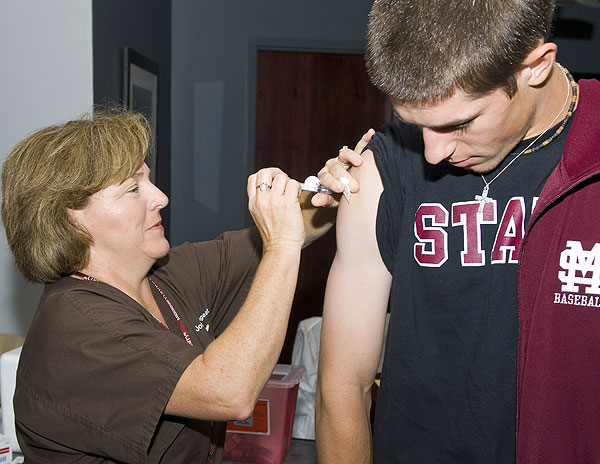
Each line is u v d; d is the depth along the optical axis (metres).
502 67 0.73
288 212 1.12
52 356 1.08
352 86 4.50
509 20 0.71
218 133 4.38
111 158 1.13
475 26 0.71
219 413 1.04
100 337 1.07
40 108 2.80
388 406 1.03
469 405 0.94
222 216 4.43
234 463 1.67
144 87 3.58
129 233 1.17
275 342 1.07
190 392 1.04
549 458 0.88
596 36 4.25
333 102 4.51
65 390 1.07
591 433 0.86
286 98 4.48
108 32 2.99
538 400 0.87
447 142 0.81
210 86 4.34
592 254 0.83
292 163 4.55
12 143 2.82
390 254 1.01
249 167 4.40
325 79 4.48
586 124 0.84
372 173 1.02
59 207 1.13
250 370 1.04
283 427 1.64
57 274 1.18
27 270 1.20
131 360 1.05
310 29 4.34
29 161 1.16
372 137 1.07
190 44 4.31
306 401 1.82
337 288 1.06
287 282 1.11
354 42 4.36
